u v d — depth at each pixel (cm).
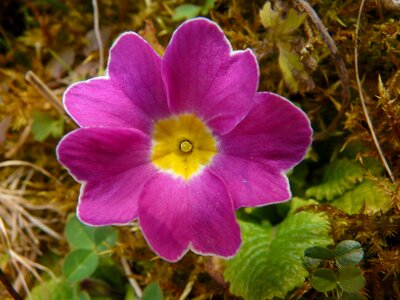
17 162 7
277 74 6
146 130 5
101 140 5
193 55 5
